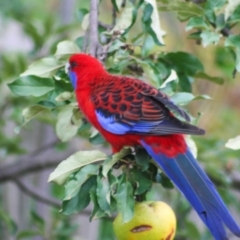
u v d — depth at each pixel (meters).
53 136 15.21
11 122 15.21
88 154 8.02
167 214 7.86
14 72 13.19
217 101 15.09
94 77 8.60
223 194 12.41
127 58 9.09
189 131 7.85
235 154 12.30
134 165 8.05
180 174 7.94
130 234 7.80
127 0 9.25
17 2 16.03
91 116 8.48
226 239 7.49
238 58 8.95
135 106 8.20
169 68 9.73
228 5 9.16
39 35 13.06
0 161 14.80
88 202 7.96
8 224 12.16
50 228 13.14
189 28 9.01
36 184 15.67
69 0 14.38
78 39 9.80
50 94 8.84
